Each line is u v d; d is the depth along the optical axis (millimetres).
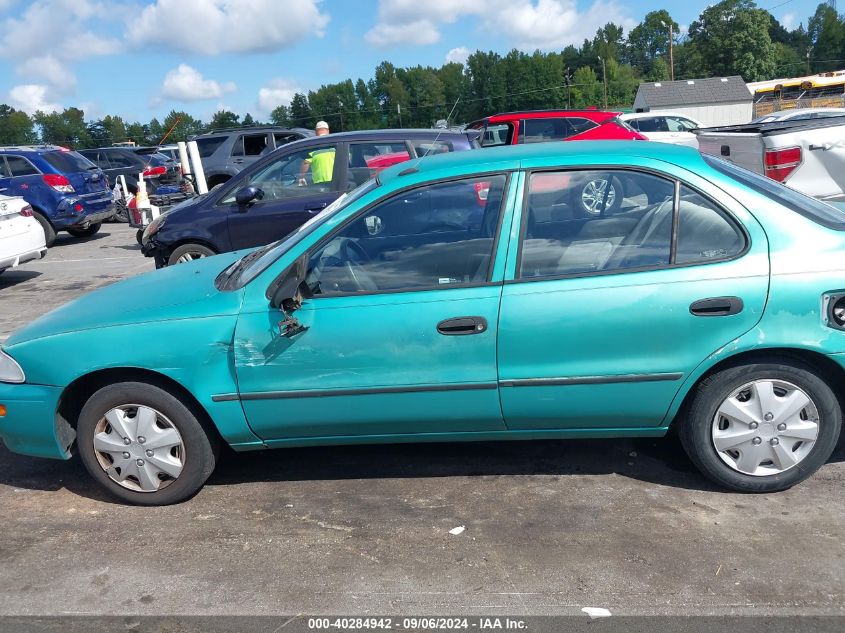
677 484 3846
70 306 4215
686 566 3166
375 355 3551
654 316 3420
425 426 3695
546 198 3578
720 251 3453
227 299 3688
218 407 3680
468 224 3613
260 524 3689
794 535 3348
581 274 3484
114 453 3846
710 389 3535
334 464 4289
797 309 3379
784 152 8359
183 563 3389
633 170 3557
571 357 3492
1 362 3900
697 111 60531
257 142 16609
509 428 3697
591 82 99375
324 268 3658
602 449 4281
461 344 3506
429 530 3547
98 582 3271
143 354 3654
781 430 3549
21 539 3668
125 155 20500
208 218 7855
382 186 3736
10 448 3996
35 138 115062
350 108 90375
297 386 3625
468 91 87000
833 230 3473
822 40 114500
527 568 3207
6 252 10039
